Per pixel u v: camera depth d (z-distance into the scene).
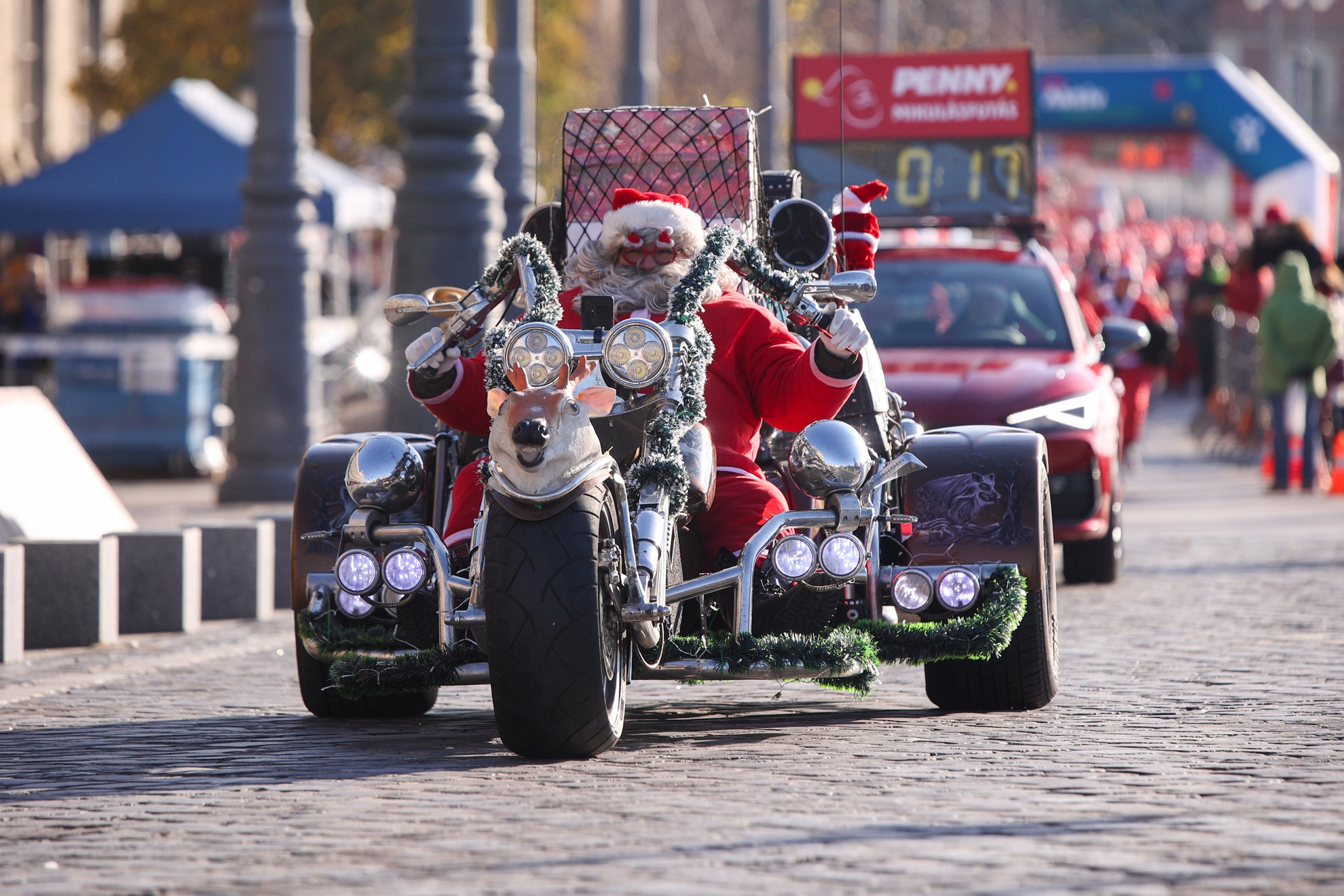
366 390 74.38
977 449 20.20
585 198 21.42
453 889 13.35
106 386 62.38
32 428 34.69
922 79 45.25
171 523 45.22
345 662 18.39
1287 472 53.62
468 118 46.97
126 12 109.56
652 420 17.59
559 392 16.67
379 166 119.25
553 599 16.66
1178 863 13.79
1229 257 121.19
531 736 17.19
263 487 51.12
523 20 65.69
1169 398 100.50
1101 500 32.34
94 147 64.00
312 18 111.31
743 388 19.02
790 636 17.97
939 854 14.12
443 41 47.12
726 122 21.22
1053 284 36.47
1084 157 145.00
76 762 18.38
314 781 17.23
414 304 18.98
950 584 19.11
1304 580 33.53
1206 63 122.62
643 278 19.17
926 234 44.72
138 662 26.14
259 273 51.19
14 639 26.33
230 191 62.94
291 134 51.53
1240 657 24.58
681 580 17.81
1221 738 18.72
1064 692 21.91
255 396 51.19
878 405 20.33
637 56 77.69
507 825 15.26
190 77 107.56
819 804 15.88
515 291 19.39
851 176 45.31
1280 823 15.02
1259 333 54.03
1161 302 92.94
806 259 21.64
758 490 18.53
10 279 74.94
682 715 21.14
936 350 34.91
